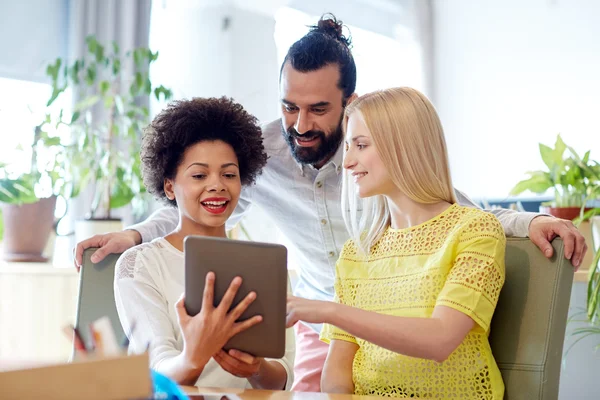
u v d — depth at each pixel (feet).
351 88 5.87
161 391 2.88
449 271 4.31
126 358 2.38
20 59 10.45
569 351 7.89
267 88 13.56
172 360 3.93
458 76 15.97
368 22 15.39
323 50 5.68
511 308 4.36
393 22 15.94
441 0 16.25
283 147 6.15
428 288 4.30
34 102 10.55
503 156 15.26
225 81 12.89
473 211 4.46
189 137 4.75
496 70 15.43
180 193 4.80
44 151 8.56
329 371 4.60
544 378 4.14
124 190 8.80
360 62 15.14
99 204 9.00
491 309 4.12
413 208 4.64
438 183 4.56
